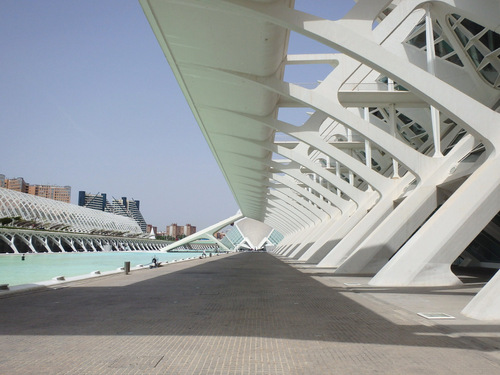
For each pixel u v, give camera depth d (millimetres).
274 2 10469
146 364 4430
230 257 47844
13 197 72188
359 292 10969
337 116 15180
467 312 7195
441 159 15312
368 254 16328
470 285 12031
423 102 18031
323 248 27766
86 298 10172
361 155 29484
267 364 4430
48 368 4277
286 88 15219
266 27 11742
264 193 46469
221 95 17875
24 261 41156
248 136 23859
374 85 19391
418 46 19422
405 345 5223
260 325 6602
